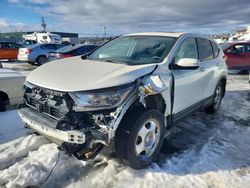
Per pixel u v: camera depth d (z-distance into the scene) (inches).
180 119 169.3
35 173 128.7
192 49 180.4
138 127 127.2
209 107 229.8
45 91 127.0
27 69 576.7
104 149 153.0
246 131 196.1
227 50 485.1
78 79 122.0
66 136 113.7
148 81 130.2
